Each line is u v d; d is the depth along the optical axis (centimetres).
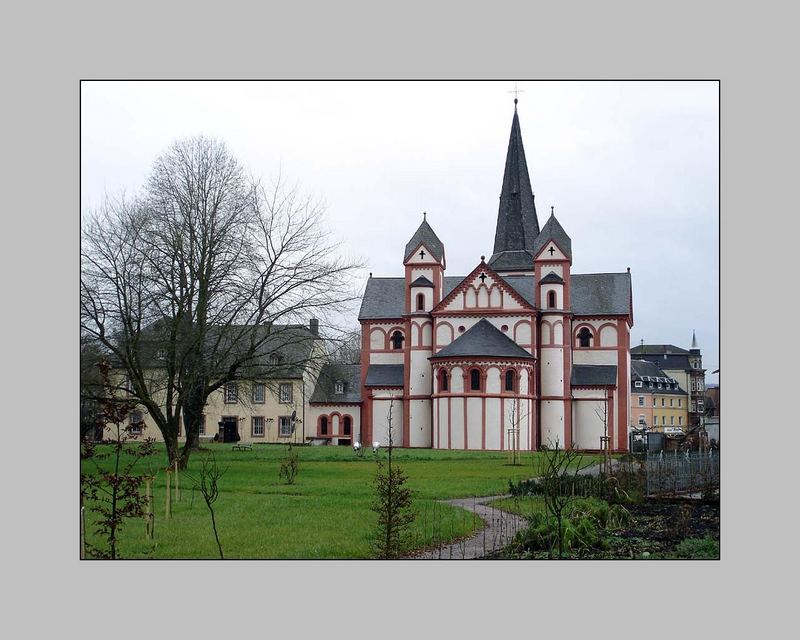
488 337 8594
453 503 3706
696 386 19562
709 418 8350
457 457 6838
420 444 9000
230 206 5675
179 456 5372
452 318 8894
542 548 2598
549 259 8919
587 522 2722
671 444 7888
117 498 2452
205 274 5434
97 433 3061
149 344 5369
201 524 3061
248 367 5506
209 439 10644
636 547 2652
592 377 9269
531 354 8712
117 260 5312
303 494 4022
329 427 10481
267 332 5528
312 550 2605
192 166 5766
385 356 9744
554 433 8731
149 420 9769
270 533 2886
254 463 6006
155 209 5647
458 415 8312
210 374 5359
